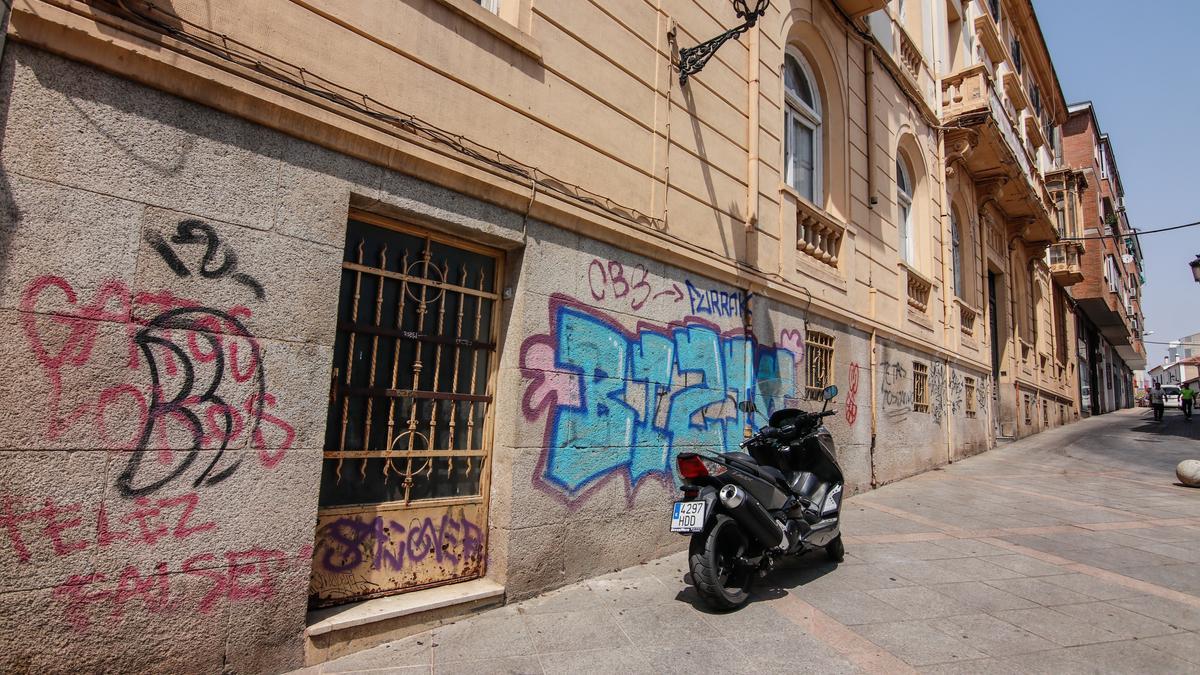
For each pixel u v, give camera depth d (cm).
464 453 421
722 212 639
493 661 335
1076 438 1725
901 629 388
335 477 362
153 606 279
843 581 478
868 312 929
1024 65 2098
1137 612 426
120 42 277
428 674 319
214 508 297
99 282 273
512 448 423
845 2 900
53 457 259
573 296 473
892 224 1032
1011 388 1711
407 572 390
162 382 287
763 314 684
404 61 384
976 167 1404
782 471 536
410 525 393
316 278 337
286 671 316
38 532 254
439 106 398
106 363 273
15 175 256
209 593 294
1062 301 2641
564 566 452
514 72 446
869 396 904
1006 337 1725
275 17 331
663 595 440
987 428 1445
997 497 838
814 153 883
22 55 261
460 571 416
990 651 361
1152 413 3222
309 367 332
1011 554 559
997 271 1716
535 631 374
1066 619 411
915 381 1085
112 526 271
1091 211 2891
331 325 342
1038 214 1708
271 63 327
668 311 559
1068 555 561
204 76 299
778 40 758
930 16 1323
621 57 538
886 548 572
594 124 506
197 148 302
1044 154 2491
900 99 1105
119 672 270
